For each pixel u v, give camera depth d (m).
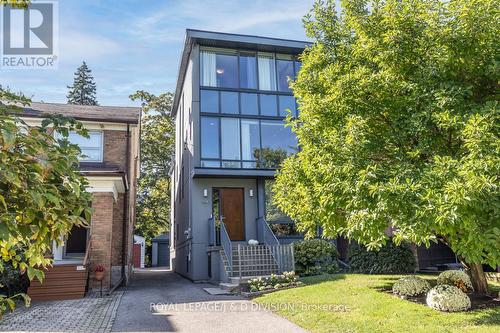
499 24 5.98
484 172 4.99
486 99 6.57
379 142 7.00
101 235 11.86
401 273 11.68
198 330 6.65
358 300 7.79
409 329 5.82
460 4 6.28
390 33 6.65
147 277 18.38
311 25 8.70
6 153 2.53
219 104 16.11
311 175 7.59
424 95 6.34
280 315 7.58
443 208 4.90
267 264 12.77
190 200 16.23
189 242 16.31
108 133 14.75
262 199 15.96
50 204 2.84
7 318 7.78
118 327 6.97
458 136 6.15
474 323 5.84
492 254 5.04
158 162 33.25
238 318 7.46
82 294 10.51
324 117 7.60
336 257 14.05
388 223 6.20
